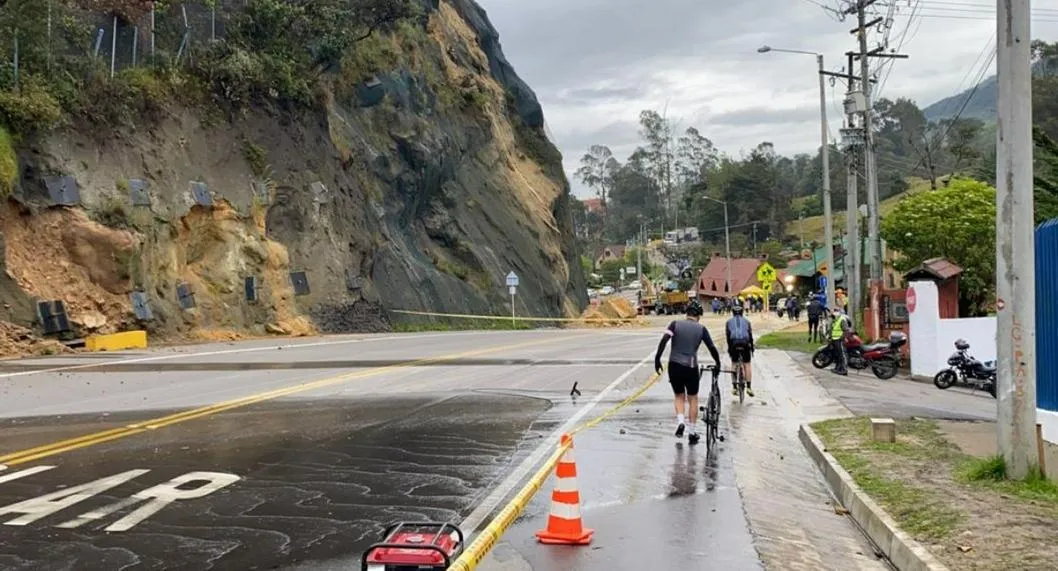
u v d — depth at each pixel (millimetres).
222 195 34406
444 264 53062
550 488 9141
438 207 55562
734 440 12336
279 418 13477
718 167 151625
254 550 6820
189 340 30359
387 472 9750
